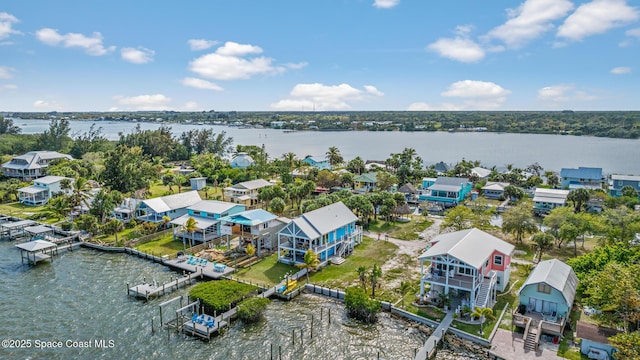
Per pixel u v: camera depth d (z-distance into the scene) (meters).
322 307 50.91
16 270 64.06
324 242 63.75
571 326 44.25
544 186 123.31
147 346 43.25
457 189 101.12
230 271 60.25
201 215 77.88
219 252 68.25
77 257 69.62
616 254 52.34
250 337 44.66
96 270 63.78
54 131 195.38
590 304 43.62
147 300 53.38
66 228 81.06
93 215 83.25
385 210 84.62
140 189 115.00
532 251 68.44
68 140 199.25
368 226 83.94
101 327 46.94
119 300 53.56
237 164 154.62
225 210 76.00
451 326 44.59
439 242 55.12
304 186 97.38
